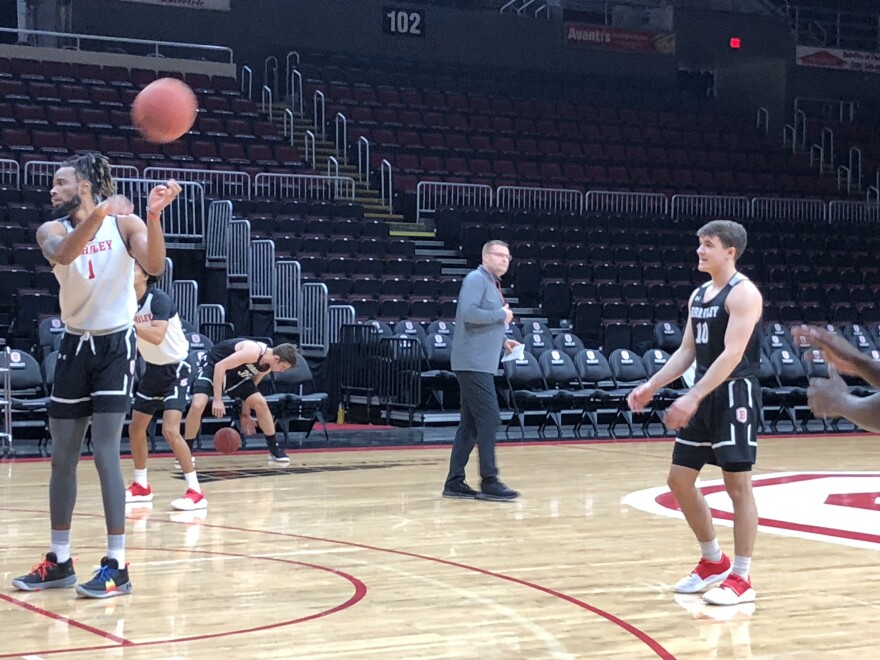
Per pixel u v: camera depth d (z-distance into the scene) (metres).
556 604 4.29
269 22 20.55
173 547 5.39
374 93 20.22
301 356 11.16
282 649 3.57
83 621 3.90
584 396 11.92
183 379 6.70
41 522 6.04
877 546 5.62
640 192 18.48
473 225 15.67
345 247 14.20
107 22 19.30
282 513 6.52
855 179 22.03
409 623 3.95
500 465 9.22
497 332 7.21
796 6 24.77
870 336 14.27
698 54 23.44
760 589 4.62
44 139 15.57
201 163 15.95
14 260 12.20
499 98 21.02
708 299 4.43
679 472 4.52
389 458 9.60
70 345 4.37
